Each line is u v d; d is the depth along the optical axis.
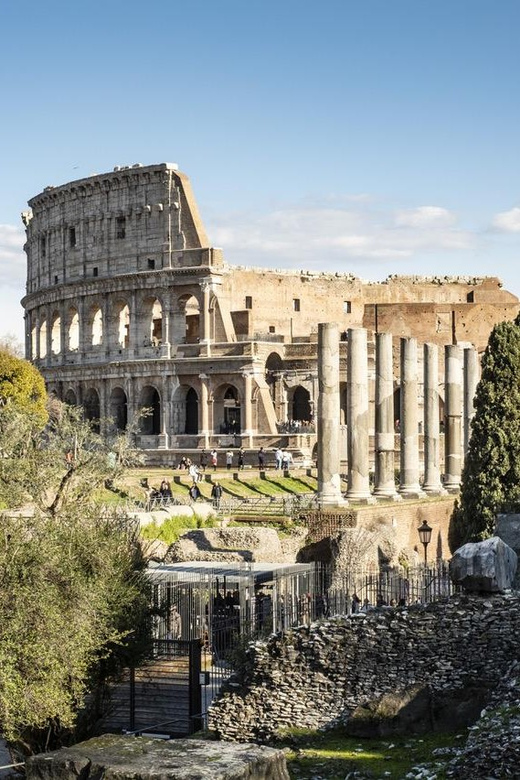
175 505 89.12
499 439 76.38
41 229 173.75
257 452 135.00
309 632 41.03
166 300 153.25
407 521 93.19
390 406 96.81
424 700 38.56
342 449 131.00
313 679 40.59
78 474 68.69
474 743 32.66
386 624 40.06
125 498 91.94
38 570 43.78
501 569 40.06
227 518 88.88
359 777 34.91
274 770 28.28
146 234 156.25
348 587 63.81
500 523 53.66
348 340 91.81
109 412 158.12
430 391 108.06
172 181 153.88
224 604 63.47
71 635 43.69
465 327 170.25
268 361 153.62
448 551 100.62
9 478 64.44
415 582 67.38
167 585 57.47
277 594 59.84
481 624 38.84
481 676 38.38
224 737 41.12
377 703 38.88
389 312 171.50
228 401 158.75
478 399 77.94
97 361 161.12
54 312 170.38
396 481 125.00
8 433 68.50
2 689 41.44
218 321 149.88
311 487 111.62
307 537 85.94
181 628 59.12
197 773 26.97
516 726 32.34
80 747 29.05
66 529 48.28
